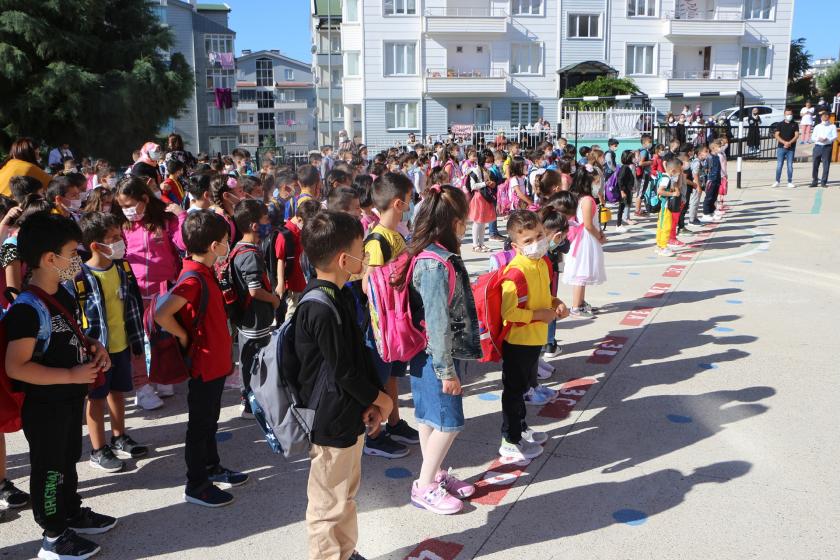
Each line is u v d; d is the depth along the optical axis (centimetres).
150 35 2975
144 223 568
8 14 2500
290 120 7700
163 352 399
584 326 742
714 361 618
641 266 1041
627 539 356
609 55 3988
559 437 480
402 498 407
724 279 933
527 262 438
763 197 1720
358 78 4053
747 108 3272
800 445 454
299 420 294
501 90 3859
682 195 1217
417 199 1136
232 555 353
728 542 350
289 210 795
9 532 378
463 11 3875
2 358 327
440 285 350
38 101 2538
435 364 356
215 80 5606
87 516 373
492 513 388
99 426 443
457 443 477
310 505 307
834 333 686
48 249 329
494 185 1279
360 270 305
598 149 1303
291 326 296
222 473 423
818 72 6450
